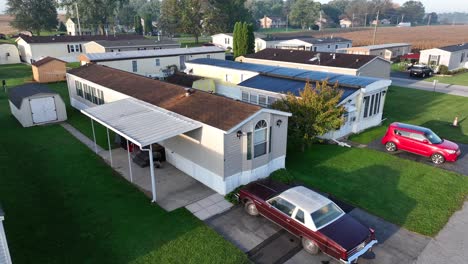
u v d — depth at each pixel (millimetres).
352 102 21641
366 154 18891
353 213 12938
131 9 125562
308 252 10680
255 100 25438
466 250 10867
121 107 17750
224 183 13945
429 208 13273
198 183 15195
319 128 17672
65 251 10469
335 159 18125
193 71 36312
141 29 107688
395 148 19266
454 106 29547
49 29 85625
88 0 85000
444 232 11805
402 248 10938
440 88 37500
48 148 19312
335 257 9828
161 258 10219
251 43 56312
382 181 15586
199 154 14859
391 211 13070
